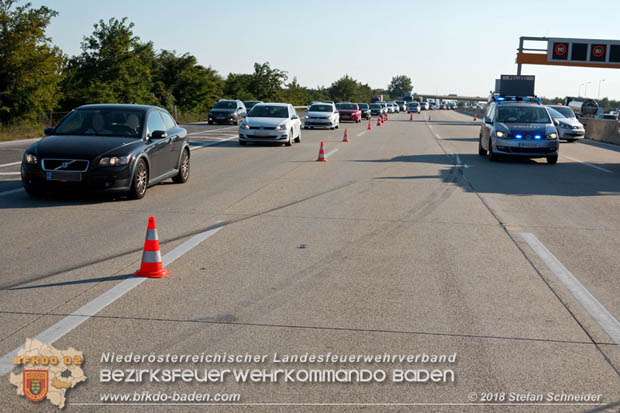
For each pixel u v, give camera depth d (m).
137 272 6.22
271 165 16.97
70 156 10.24
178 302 5.40
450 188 12.88
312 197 11.41
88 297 5.50
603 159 21.14
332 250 7.37
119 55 42.53
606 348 4.53
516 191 12.70
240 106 43.56
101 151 10.42
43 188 10.31
